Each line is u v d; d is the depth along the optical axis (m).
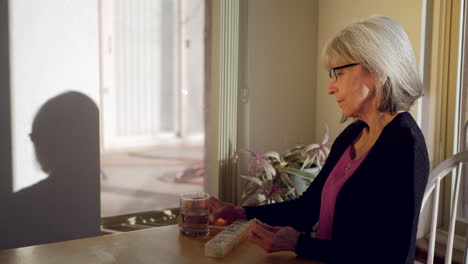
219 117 2.57
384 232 1.13
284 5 2.83
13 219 2.23
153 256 1.14
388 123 1.22
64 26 2.26
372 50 1.17
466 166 2.36
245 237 1.27
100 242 1.24
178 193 4.22
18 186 2.22
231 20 2.55
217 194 2.64
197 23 6.86
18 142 2.20
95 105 2.37
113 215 3.47
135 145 6.73
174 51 6.93
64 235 2.35
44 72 2.23
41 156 2.26
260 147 2.84
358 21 1.25
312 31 2.95
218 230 1.34
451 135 2.36
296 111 2.95
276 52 2.83
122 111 6.79
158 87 7.03
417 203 1.13
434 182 1.51
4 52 2.13
